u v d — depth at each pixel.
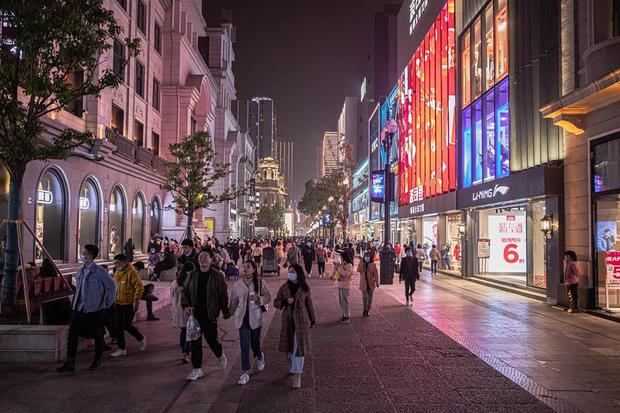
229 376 8.15
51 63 10.28
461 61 27.62
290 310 7.80
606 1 14.73
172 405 6.71
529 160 18.84
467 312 15.25
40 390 7.26
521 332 12.07
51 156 10.45
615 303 14.33
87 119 25.17
